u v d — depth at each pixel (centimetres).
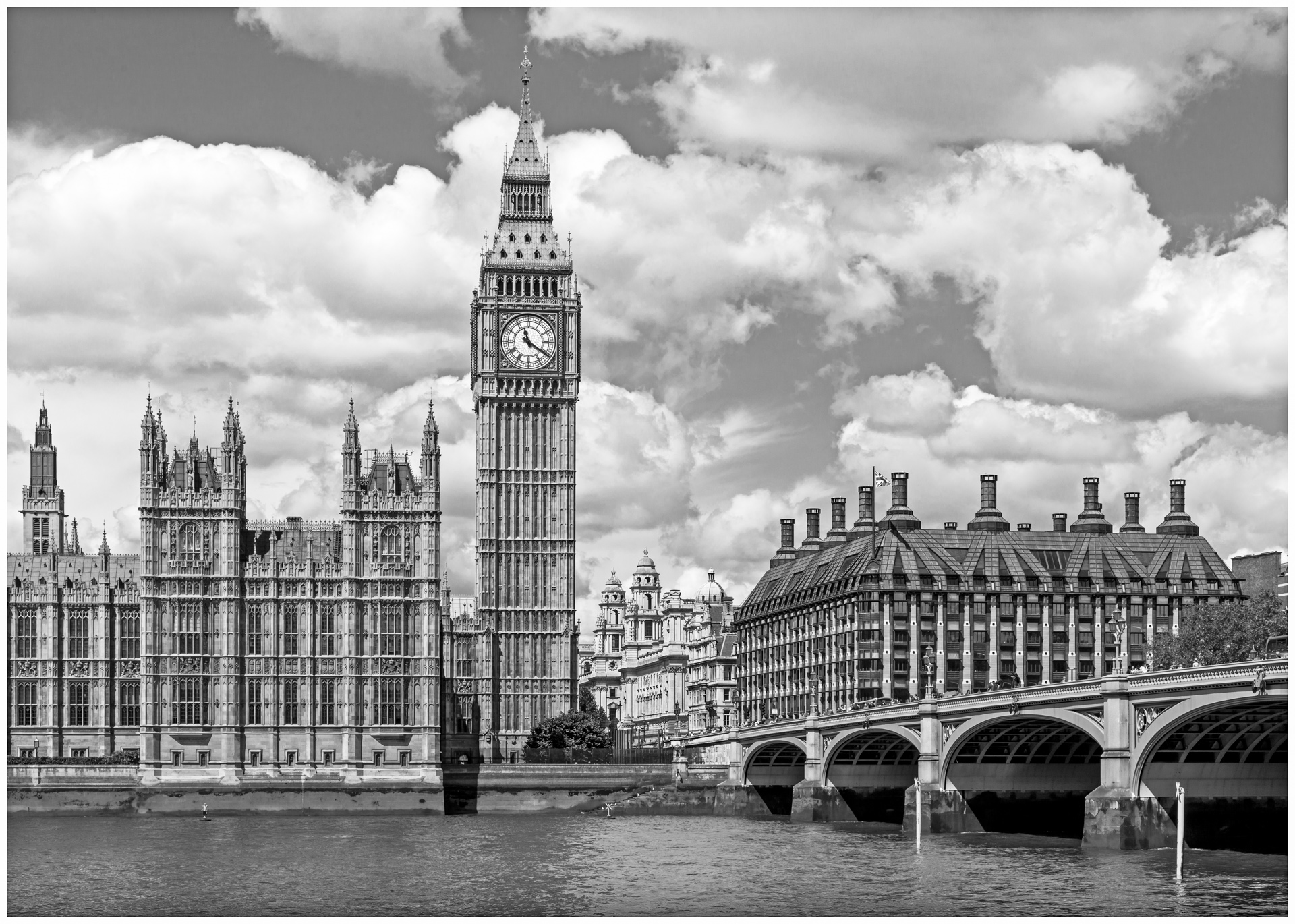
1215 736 15038
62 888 14025
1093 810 15138
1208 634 19950
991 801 18400
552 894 13462
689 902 12938
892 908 12456
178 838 18738
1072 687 15675
